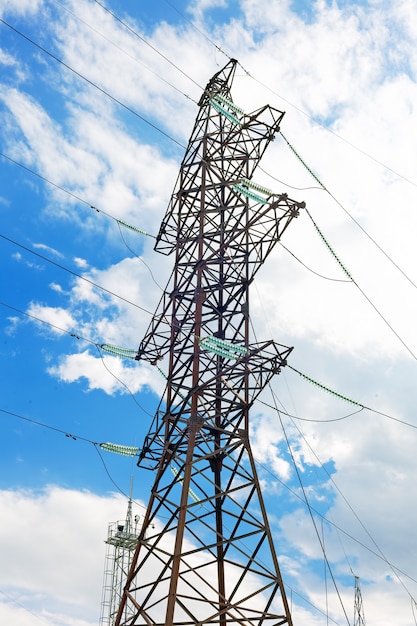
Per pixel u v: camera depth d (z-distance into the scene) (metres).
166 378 45.91
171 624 34.34
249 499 40.03
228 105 48.28
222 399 42.50
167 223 49.97
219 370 44.56
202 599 37.16
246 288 45.81
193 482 42.91
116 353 49.00
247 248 46.31
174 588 35.47
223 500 42.66
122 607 37.72
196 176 48.94
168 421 43.25
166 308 47.47
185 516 37.84
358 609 63.28
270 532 38.84
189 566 37.19
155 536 39.38
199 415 42.69
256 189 44.16
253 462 40.78
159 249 51.28
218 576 40.91
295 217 44.50
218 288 46.12
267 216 45.06
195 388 41.72
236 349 40.62
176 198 49.28
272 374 42.00
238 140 49.53
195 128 50.38
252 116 48.34
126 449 44.47
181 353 45.31
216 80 52.44
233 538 38.34
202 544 40.28
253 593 37.12
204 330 44.06
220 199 49.94
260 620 36.72
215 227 47.44
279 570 38.00
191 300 46.59
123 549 68.62
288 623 36.44
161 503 39.91
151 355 49.12
